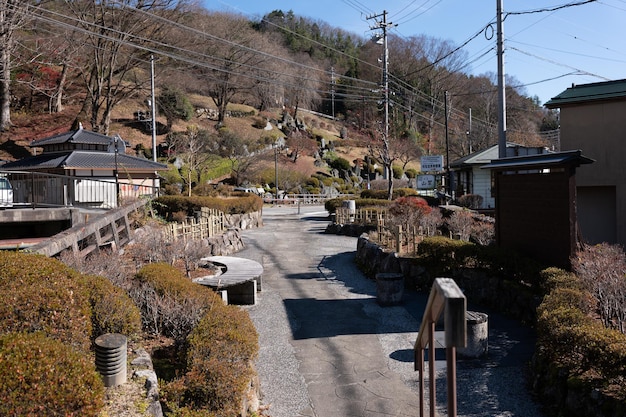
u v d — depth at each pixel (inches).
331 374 247.8
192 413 156.7
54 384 112.8
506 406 206.2
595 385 183.6
